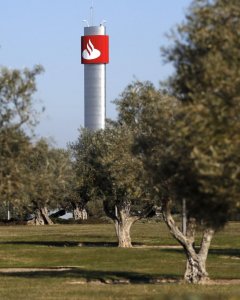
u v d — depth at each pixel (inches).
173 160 1008.9
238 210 976.3
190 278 1915.6
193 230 1891.0
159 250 3230.8
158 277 2169.0
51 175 1225.4
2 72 1175.6
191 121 856.9
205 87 885.2
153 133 1366.9
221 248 3395.7
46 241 4001.0
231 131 844.0
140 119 1760.6
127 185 2101.4
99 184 3230.8
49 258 2915.8
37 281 2007.9
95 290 1716.3
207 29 907.4
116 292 1653.5
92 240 4069.9
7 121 1171.3
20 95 1175.6
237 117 845.2
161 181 1327.5
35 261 2805.1
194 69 911.0
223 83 844.0
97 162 3152.1
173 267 2517.2
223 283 1905.8
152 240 3991.1
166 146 1088.8
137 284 1915.6
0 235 4670.3
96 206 6909.5
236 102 844.0
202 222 1178.6
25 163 1206.3
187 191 1004.6
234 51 859.4
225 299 1230.3
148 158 1366.9
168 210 1871.3
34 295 1622.8
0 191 1164.5
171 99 1018.7
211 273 2230.6
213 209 990.4
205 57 887.1
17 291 1715.1
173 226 1887.3
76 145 3257.9
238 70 843.4
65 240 4084.6
